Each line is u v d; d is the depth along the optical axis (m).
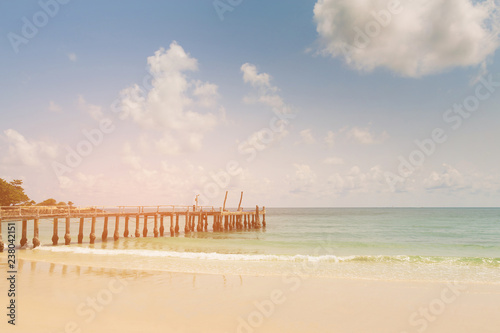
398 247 26.08
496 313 9.27
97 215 28.73
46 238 35.81
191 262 17.38
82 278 13.22
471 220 73.06
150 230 49.59
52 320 8.18
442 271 15.27
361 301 10.33
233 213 43.16
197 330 7.78
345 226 56.66
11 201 59.47
